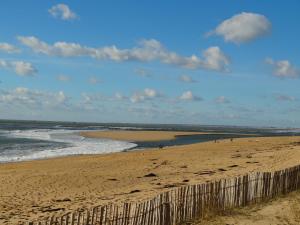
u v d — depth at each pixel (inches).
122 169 1013.8
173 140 2709.2
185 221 419.2
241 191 493.0
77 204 599.8
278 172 559.8
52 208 577.3
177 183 751.1
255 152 1357.0
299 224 437.7
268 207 498.3
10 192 711.7
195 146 1720.0
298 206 504.7
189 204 423.8
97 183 808.3
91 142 2329.0
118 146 2068.2
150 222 376.2
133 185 774.5
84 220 378.6
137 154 1393.9
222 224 425.1
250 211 478.3
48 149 1781.5
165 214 393.1
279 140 2087.8
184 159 1197.1
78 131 3882.9
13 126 5285.4
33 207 588.4
